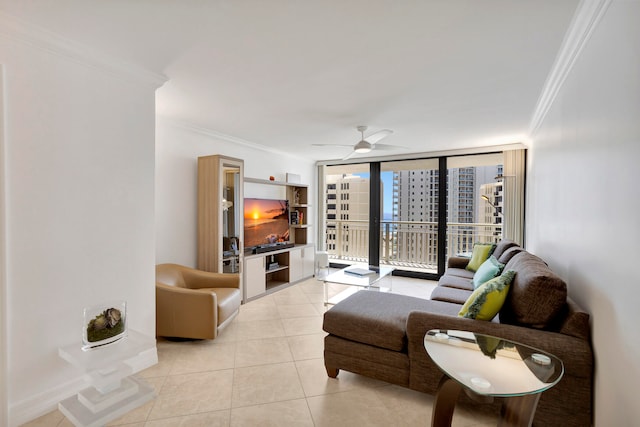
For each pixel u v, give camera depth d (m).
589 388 1.56
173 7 1.55
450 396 1.51
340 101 2.88
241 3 1.51
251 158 4.78
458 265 4.21
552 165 2.62
